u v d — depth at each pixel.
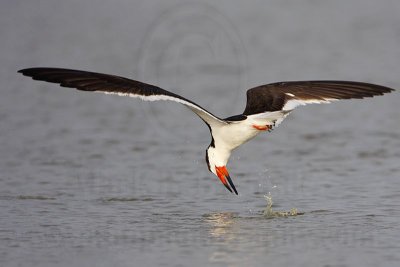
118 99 22.58
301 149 16.59
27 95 23.17
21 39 35.56
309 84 8.99
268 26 36.66
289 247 9.39
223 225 10.63
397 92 22.53
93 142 17.52
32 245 9.63
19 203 12.17
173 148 16.94
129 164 15.41
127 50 32.59
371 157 15.64
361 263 8.71
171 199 12.47
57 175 14.43
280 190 13.09
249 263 8.73
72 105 21.80
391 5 41.69
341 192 12.80
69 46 33.72
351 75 25.39
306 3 42.88
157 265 8.68
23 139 17.77
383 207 11.65
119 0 47.88
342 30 35.25
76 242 9.76
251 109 8.96
